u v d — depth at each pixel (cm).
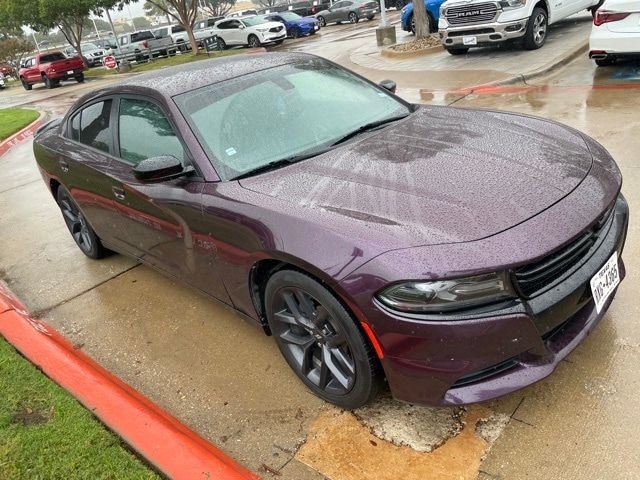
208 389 306
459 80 969
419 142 301
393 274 213
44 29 3372
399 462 237
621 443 228
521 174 256
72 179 429
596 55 780
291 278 253
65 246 550
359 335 235
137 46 3228
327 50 1870
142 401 298
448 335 211
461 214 230
